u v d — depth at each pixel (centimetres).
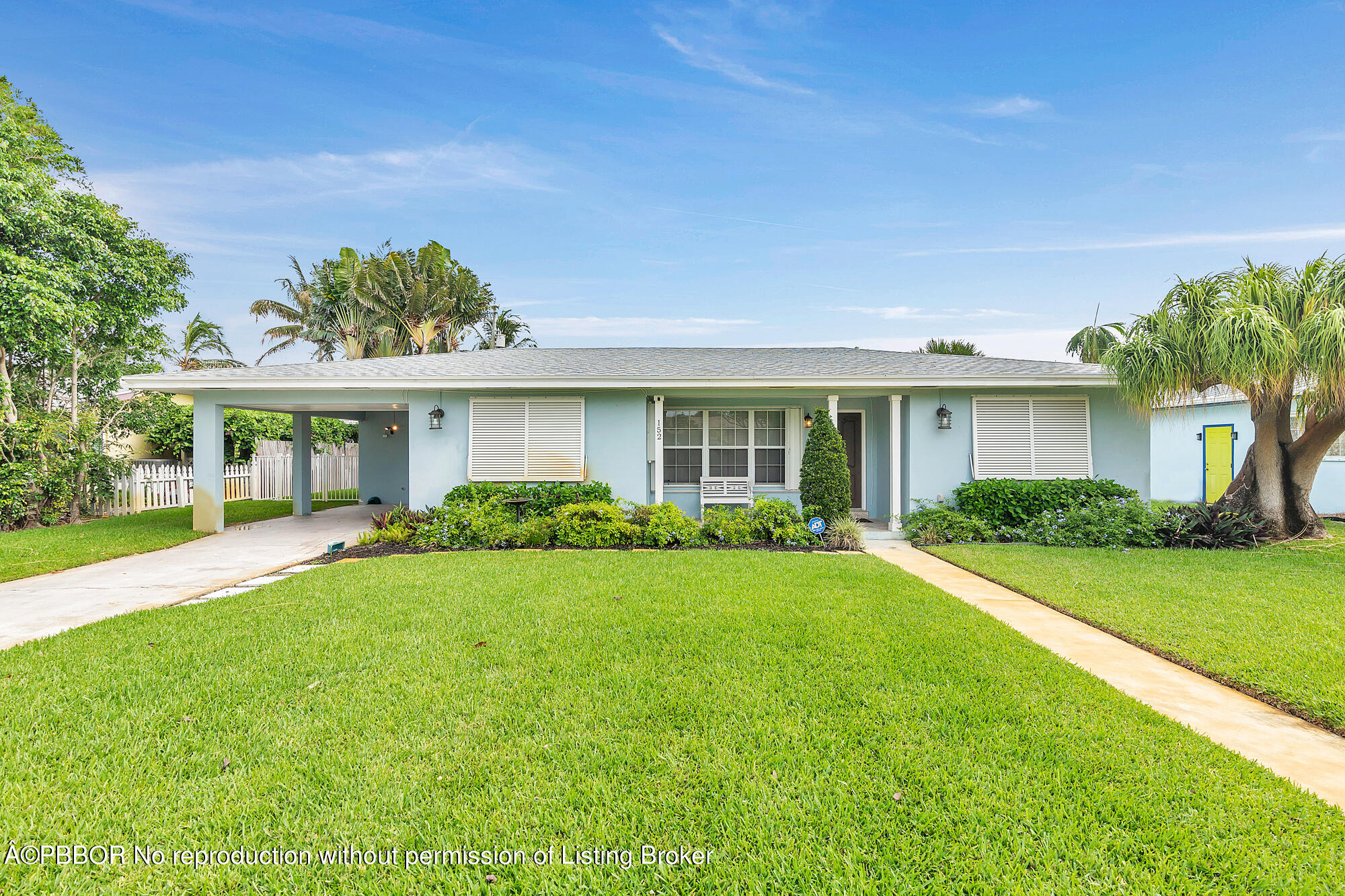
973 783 251
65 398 1312
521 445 1049
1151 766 264
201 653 404
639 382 989
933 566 745
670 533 878
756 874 203
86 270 1175
